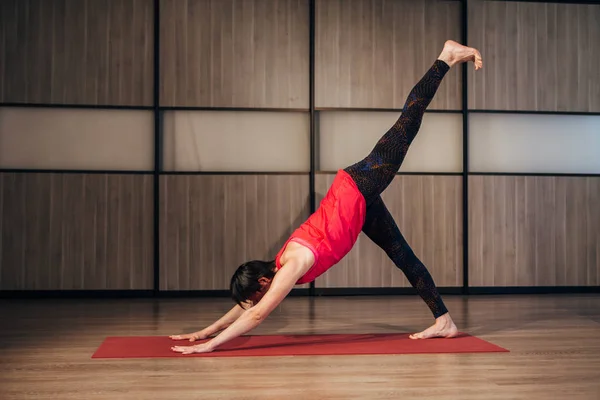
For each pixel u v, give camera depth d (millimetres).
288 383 2357
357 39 5484
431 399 2150
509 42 5594
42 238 5215
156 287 5285
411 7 5535
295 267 2865
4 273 5188
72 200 5238
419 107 3201
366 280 5445
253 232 5363
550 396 2197
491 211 5547
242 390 2260
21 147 5223
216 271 5340
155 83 5293
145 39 5320
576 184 5625
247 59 5398
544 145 5617
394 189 5480
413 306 4738
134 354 2881
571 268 5609
